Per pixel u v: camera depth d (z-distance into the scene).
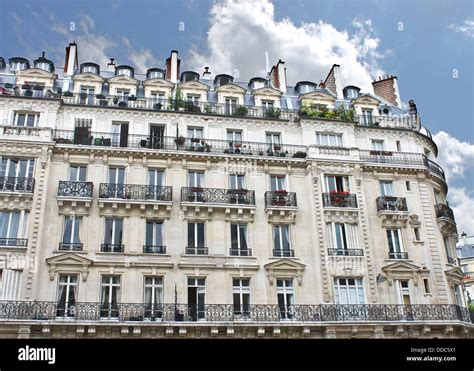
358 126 39.34
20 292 29.34
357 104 41.84
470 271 55.06
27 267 29.88
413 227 36.78
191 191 33.97
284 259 33.31
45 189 31.97
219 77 41.97
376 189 37.41
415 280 34.78
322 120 38.41
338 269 33.59
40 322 28.08
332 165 36.56
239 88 39.78
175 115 36.75
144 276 31.56
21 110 34.28
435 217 37.72
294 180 36.25
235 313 31.69
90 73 37.94
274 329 30.70
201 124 37.03
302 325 30.98
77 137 34.69
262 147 37.16
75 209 32.22
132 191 33.16
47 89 36.00
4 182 31.50
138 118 36.22
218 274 32.44
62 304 30.11
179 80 42.09
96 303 29.83
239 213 34.09
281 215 34.69
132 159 34.44
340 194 35.62
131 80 38.50
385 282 34.41
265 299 32.34
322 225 34.59
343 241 34.94
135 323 29.09
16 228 31.08
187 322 29.72
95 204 32.69
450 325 32.88
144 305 30.42
